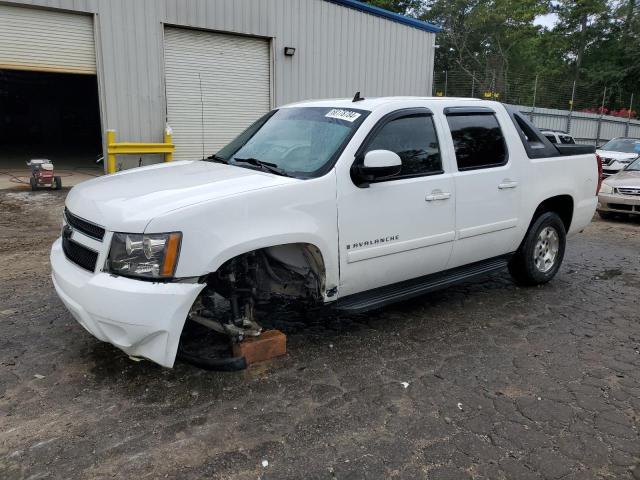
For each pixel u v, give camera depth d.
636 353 4.30
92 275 3.34
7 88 26.61
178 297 3.17
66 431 3.06
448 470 2.81
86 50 11.68
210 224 3.26
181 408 3.32
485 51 37.78
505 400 3.52
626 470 2.84
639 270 6.88
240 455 2.90
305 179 3.74
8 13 10.66
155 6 12.23
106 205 3.38
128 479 2.69
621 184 10.75
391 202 4.15
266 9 14.12
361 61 16.73
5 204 9.85
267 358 3.97
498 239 5.14
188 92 13.36
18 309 4.83
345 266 3.96
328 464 2.84
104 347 4.09
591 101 31.41
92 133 28.77
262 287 3.95
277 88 14.86
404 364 4.00
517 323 4.88
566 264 7.12
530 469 2.83
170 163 4.68
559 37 44.50
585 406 3.47
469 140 4.86
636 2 41.91
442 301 5.43
